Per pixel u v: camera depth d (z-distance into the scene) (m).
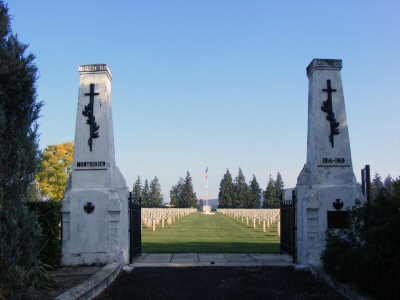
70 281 9.84
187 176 124.12
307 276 10.99
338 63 12.41
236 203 112.69
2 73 7.42
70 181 12.41
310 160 12.54
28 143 7.58
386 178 59.59
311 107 12.62
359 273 8.63
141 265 12.16
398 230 7.81
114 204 11.97
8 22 7.86
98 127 12.49
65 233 11.98
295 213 12.68
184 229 30.11
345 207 11.72
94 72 12.62
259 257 13.72
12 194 7.25
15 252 7.09
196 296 9.27
